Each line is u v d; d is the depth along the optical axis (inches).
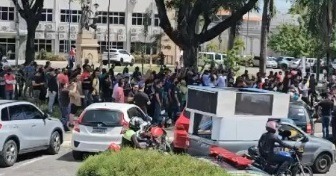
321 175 619.2
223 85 974.4
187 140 602.2
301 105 747.4
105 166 345.4
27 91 1114.1
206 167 341.4
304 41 2421.3
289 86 1045.2
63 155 674.8
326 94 888.3
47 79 983.0
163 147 502.3
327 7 1443.2
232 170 391.5
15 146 601.0
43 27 2913.4
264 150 509.4
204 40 1210.6
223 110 565.3
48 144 665.0
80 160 644.7
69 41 2864.2
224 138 566.3
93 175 349.7
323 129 848.3
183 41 1194.6
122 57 2481.5
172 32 1194.6
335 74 1738.4
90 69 944.9
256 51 3380.9
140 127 506.3
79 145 626.2
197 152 584.1
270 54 3304.6
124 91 845.2
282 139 589.6
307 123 727.7
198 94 589.0
